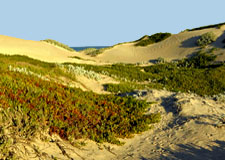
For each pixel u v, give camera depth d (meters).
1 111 5.74
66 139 6.20
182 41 48.50
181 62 36.28
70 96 9.55
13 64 16.45
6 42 37.53
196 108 9.78
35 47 40.16
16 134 5.25
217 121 8.06
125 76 24.05
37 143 5.42
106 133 7.14
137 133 7.98
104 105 10.09
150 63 39.94
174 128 8.18
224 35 43.66
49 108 7.08
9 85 8.07
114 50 53.06
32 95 7.73
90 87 17.05
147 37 61.41
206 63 33.62
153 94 12.52
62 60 33.78
